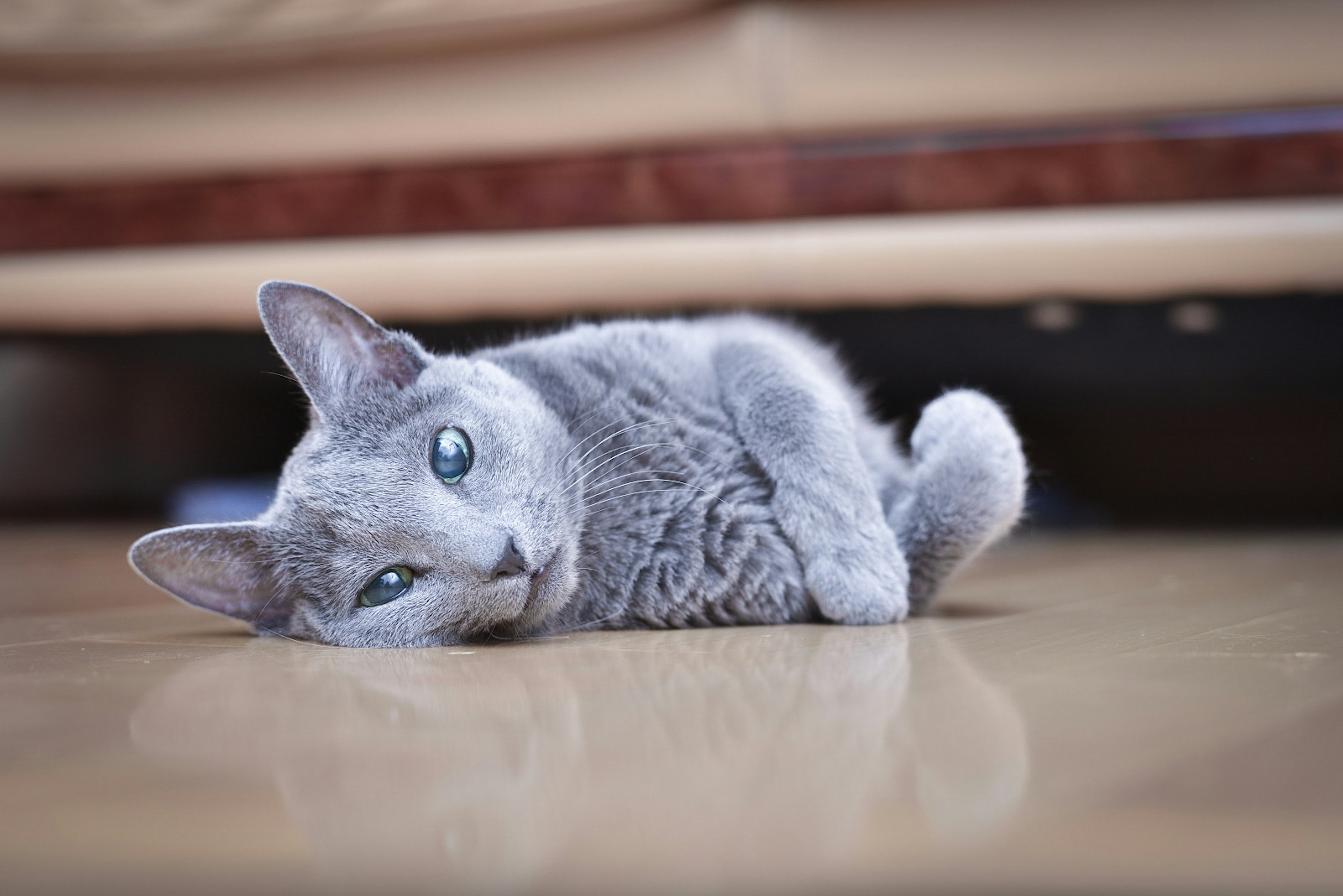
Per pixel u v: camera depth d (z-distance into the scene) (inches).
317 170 42.4
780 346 29.6
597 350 29.1
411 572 26.3
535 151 41.4
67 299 44.5
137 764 18.6
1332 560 34.4
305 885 12.9
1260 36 37.4
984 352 44.3
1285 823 14.2
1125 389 45.1
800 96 39.4
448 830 14.7
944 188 40.3
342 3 39.0
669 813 15.2
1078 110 38.9
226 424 71.8
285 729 19.7
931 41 38.5
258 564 27.3
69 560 40.4
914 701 20.1
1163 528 46.2
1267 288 39.8
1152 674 21.1
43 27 40.1
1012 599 29.3
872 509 27.4
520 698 20.9
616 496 27.5
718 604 27.5
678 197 41.3
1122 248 39.9
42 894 13.0
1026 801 15.3
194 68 41.4
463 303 43.0
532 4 38.4
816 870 12.9
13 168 42.9
